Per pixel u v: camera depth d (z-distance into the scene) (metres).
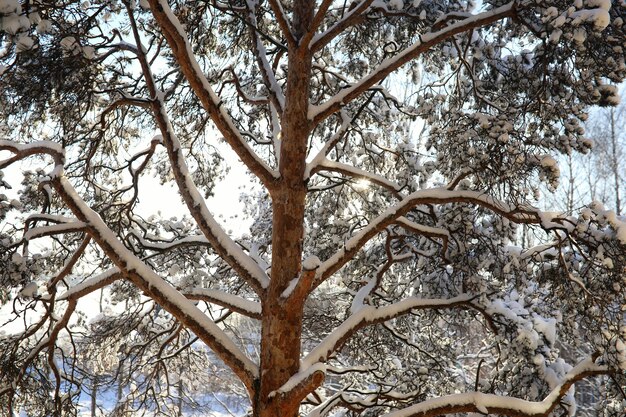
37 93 5.95
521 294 7.78
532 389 6.61
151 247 7.43
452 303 6.59
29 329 6.59
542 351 6.88
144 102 6.32
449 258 6.92
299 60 5.80
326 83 8.03
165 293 5.46
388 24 7.68
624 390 6.50
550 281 6.48
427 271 7.91
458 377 11.45
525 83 5.72
